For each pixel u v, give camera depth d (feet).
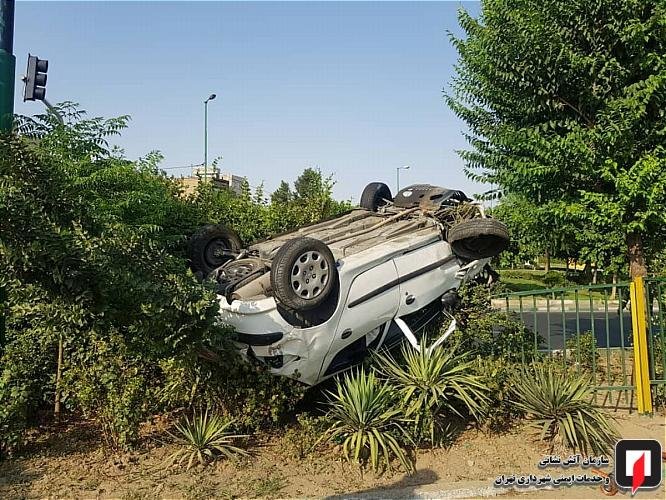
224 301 21.62
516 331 29.12
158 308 18.20
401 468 20.13
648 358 26.78
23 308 20.99
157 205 26.55
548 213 29.35
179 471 19.79
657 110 26.66
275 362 21.91
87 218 18.86
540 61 27.09
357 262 23.44
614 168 25.94
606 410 26.78
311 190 43.42
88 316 18.88
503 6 28.60
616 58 26.68
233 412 22.38
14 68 21.63
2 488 18.49
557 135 27.32
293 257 20.83
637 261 29.63
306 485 18.85
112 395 21.06
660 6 25.04
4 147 17.22
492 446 21.99
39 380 23.44
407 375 22.47
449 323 27.07
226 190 41.83
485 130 31.17
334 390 24.76
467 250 27.30
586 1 25.70
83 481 19.03
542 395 22.24
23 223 16.61
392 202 31.42
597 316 62.34
